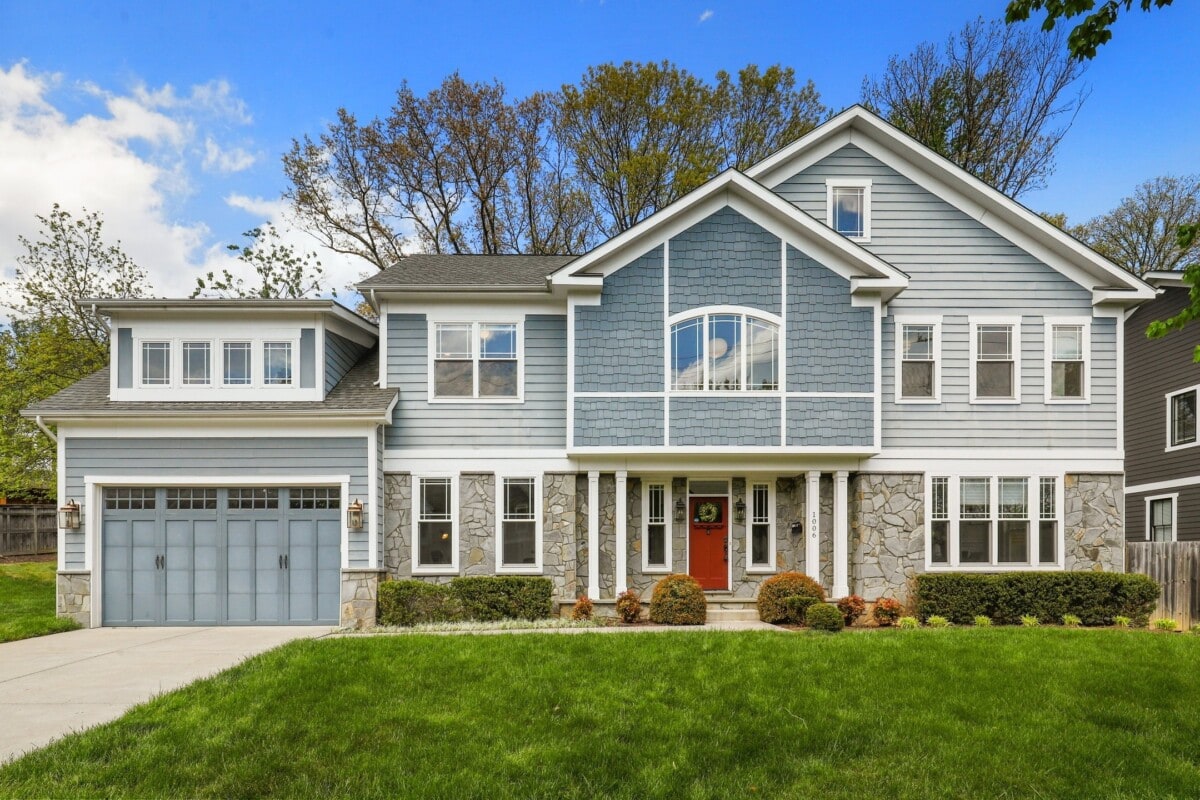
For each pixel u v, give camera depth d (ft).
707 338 42.86
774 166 46.19
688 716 22.71
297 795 17.92
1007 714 22.89
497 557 43.88
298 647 29.94
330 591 42.11
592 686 25.21
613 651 29.07
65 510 41.24
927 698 24.13
